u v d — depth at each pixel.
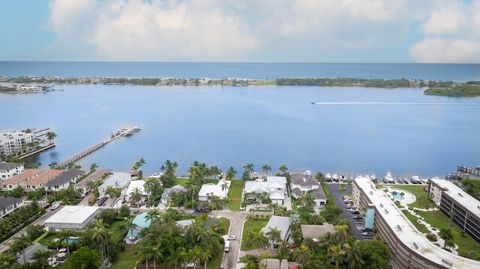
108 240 113.88
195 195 167.62
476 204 142.25
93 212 141.88
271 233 114.69
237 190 183.25
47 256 107.25
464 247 126.19
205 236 114.69
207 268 112.12
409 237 114.12
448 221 148.75
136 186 174.88
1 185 179.50
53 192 175.12
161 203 164.38
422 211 159.25
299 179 185.00
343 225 114.75
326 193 178.75
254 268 104.19
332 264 106.50
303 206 150.62
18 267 100.69
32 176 189.00
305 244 108.88
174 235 116.81
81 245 113.69
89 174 199.12
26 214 143.50
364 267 103.56
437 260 100.56
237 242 128.75
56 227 132.88
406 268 108.56
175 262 106.94
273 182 180.75
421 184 199.38
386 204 139.75
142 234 118.12
